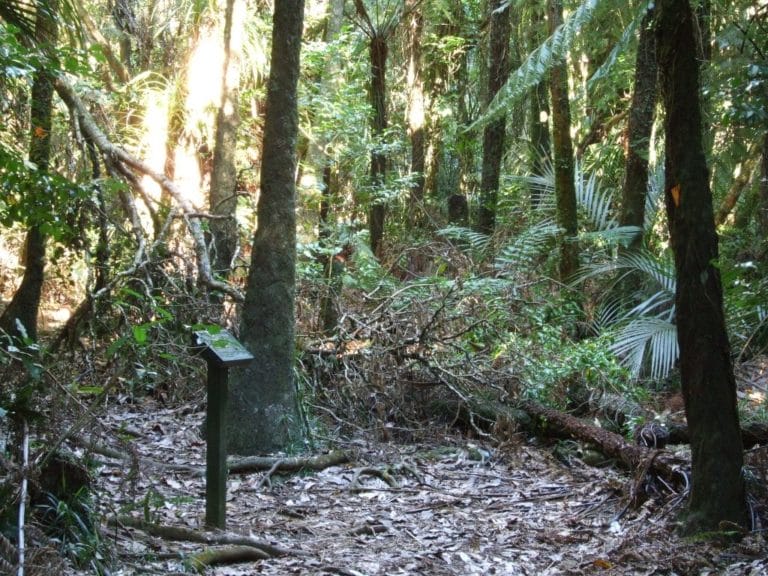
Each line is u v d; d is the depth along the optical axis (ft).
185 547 14.39
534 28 46.93
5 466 11.64
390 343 26.61
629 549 15.33
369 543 16.07
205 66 35.01
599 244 37.37
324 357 26.18
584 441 23.06
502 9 37.29
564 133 35.63
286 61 21.58
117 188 22.50
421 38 56.18
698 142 15.60
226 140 30.86
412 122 53.67
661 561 14.75
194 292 26.30
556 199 36.19
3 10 19.71
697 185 15.57
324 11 53.26
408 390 26.32
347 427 24.52
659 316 31.65
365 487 19.81
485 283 29.35
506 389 25.94
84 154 23.91
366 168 44.96
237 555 14.39
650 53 33.86
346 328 27.61
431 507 18.63
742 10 20.83
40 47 18.12
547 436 24.49
